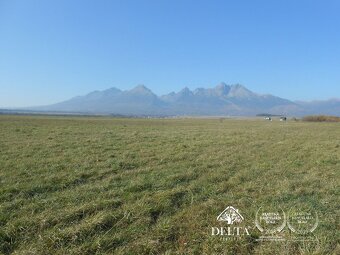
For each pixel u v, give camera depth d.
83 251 6.83
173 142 25.72
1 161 16.17
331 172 14.44
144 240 7.34
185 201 10.09
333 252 6.80
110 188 11.54
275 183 12.34
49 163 15.88
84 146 22.52
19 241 7.27
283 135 35.03
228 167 15.22
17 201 9.86
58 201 9.93
